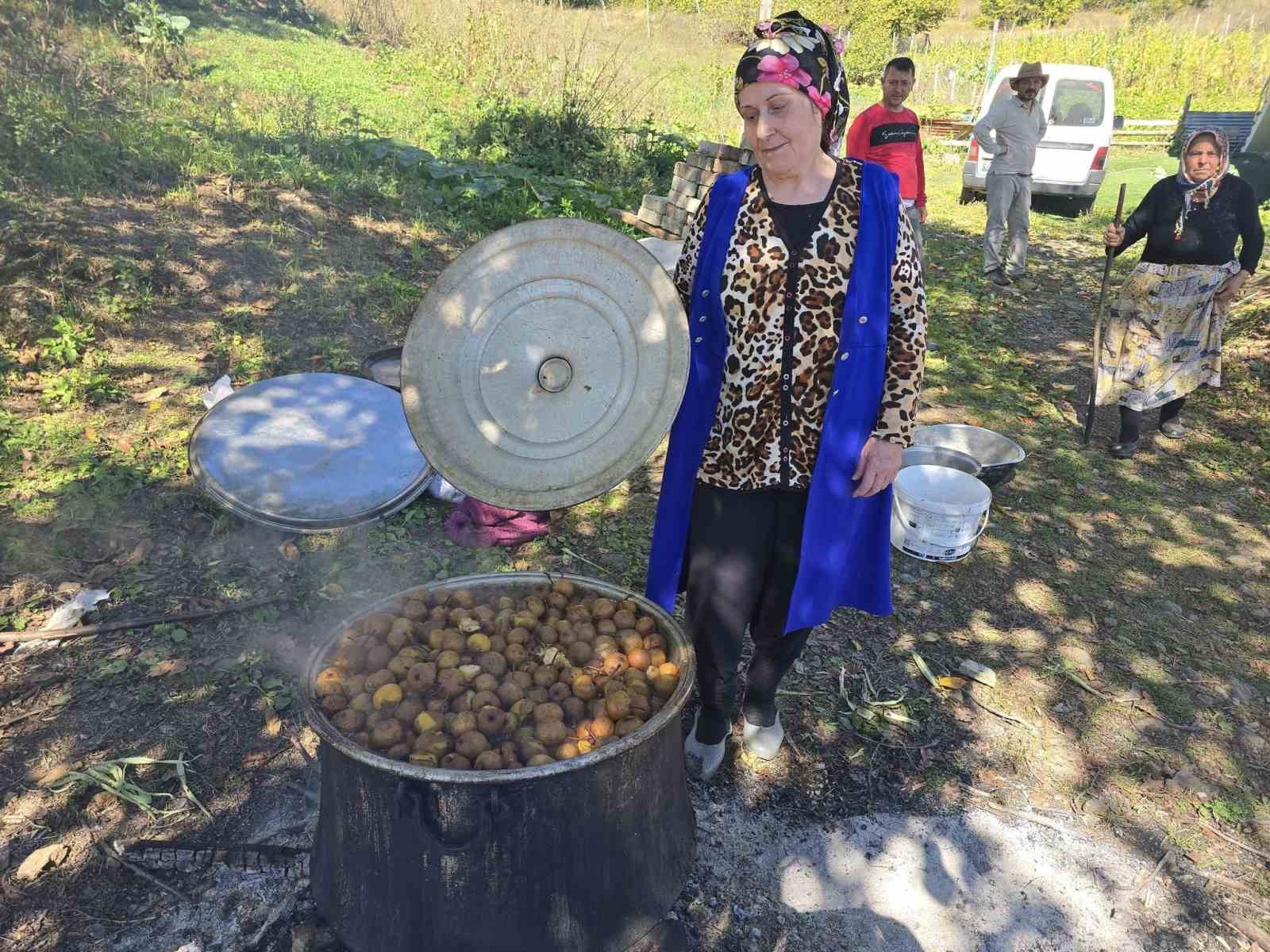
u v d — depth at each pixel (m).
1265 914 2.55
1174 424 5.57
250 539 3.77
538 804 1.93
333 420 4.05
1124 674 3.46
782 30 2.12
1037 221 11.85
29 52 8.90
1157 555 4.30
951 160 16.09
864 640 3.56
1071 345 7.14
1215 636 3.73
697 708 3.09
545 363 2.17
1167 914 2.54
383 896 2.04
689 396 2.42
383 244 6.86
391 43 16.36
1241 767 3.05
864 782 2.89
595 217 8.26
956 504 4.06
